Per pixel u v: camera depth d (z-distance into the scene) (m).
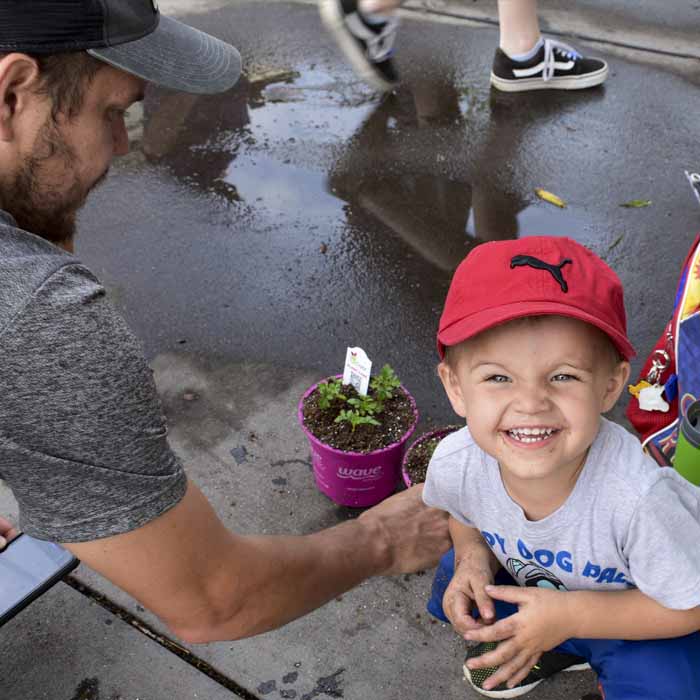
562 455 1.46
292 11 5.70
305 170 4.20
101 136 1.41
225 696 2.11
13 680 2.16
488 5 5.71
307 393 2.60
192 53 1.49
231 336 3.25
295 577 1.64
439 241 3.69
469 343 1.46
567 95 4.69
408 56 5.12
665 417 2.24
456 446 1.73
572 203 3.89
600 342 1.42
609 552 1.58
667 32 5.29
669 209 3.82
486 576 1.80
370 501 2.55
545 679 2.11
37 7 1.21
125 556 1.34
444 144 4.34
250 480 2.67
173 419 2.90
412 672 2.14
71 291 1.25
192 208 3.97
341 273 3.54
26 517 1.34
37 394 1.21
